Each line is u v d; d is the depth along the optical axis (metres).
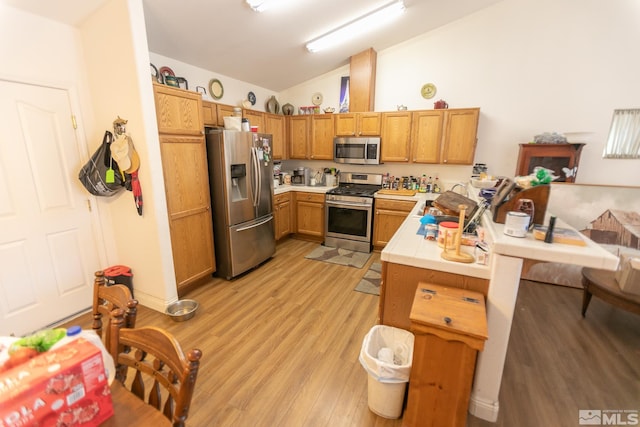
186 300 2.65
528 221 1.42
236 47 3.18
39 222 2.25
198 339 2.21
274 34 3.05
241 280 3.21
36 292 2.27
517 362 1.99
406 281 1.68
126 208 2.54
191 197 2.74
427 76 3.88
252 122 3.88
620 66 3.12
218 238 3.14
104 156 2.38
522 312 2.61
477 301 1.43
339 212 4.13
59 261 2.39
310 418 1.57
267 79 4.25
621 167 3.29
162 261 2.48
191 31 2.71
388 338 1.73
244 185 3.19
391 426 1.51
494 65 3.56
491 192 2.25
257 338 2.23
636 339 2.23
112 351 1.03
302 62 3.90
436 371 1.36
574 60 3.26
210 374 1.87
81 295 2.55
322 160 4.78
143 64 2.16
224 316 2.51
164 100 2.38
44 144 2.23
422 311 1.35
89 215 2.55
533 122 3.51
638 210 2.82
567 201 3.04
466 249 1.72
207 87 3.62
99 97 2.38
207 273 3.03
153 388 0.91
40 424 0.67
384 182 4.34
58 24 2.21
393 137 3.92
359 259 3.80
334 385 1.78
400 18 3.28
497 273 1.41
